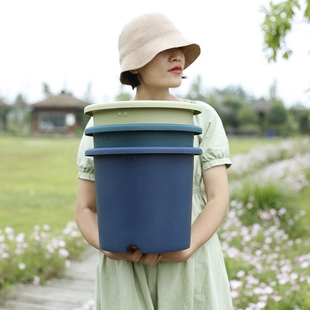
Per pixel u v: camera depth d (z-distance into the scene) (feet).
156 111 5.06
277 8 13.96
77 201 6.30
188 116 5.26
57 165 60.90
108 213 5.15
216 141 6.07
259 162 52.60
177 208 5.11
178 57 5.86
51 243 17.98
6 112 151.23
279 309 11.26
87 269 17.54
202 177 6.17
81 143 6.41
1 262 15.76
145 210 5.01
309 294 11.57
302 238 22.85
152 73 5.88
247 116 148.87
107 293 6.10
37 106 141.79
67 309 13.43
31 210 31.99
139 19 5.82
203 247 5.99
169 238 5.08
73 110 142.41
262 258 17.15
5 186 43.37
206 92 168.66
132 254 5.26
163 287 5.82
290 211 25.38
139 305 5.80
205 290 5.90
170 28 5.81
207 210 5.78
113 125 5.04
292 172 38.99
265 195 25.75
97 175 5.23
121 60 5.95
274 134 141.69
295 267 15.38
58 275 16.57
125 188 5.02
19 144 87.61
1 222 28.04
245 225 24.71
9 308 13.39
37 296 14.44
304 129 135.74
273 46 14.17
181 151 5.04
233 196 27.22
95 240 5.87
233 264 15.25
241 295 12.07
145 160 4.98
